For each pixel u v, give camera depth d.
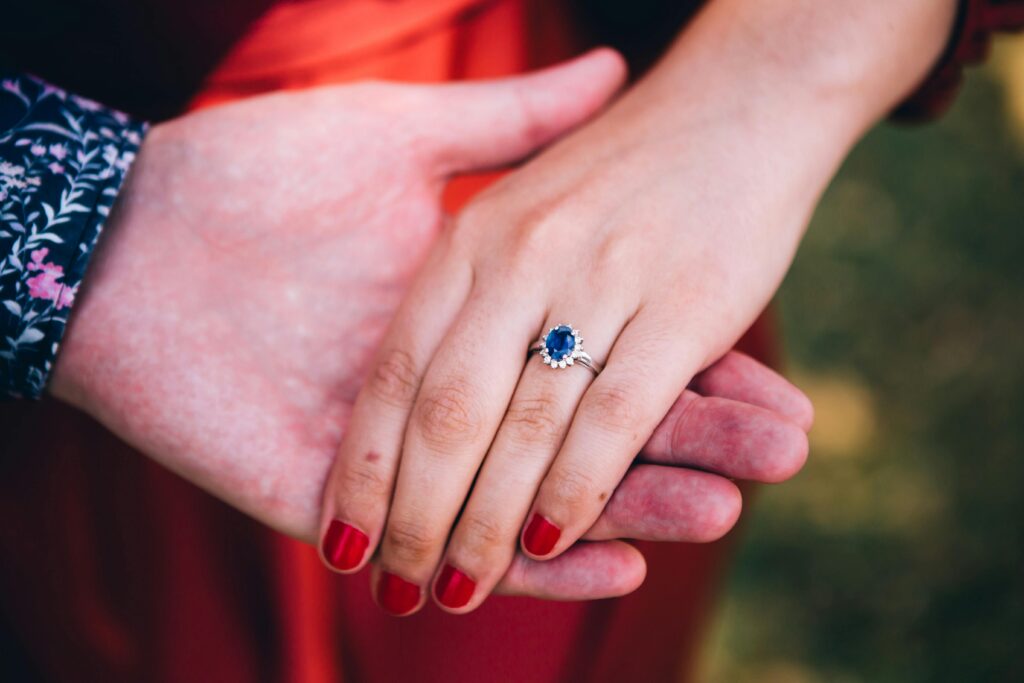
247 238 0.37
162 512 0.39
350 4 0.39
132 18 0.37
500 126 0.38
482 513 0.33
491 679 0.40
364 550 0.34
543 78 0.38
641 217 0.35
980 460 0.67
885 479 0.66
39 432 0.38
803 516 0.65
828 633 0.61
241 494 0.35
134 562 0.40
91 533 0.39
